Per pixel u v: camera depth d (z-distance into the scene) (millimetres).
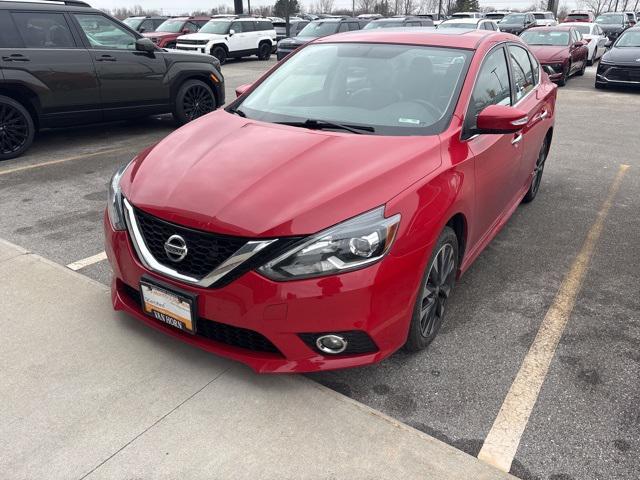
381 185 2514
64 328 3016
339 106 3354
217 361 2781
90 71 6945
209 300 2400
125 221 2688
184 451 2234
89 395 2525
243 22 20750
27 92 6488
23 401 2475
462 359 2902
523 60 4613
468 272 3910
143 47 7324
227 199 2443
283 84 3715
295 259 2285
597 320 3312
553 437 2379
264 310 2324
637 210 5238
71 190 5441
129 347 2873
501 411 2533
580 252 4273
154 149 3102
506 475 2154
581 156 7230
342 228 2324
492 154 3391
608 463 2248
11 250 3924
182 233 2436
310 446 2264
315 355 2439
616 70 12750
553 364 2875
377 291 2355
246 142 2932
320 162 2662
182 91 8125
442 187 2721
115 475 2119
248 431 2340
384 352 2520
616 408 2559
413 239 2477
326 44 3963
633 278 3859
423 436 2322
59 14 6727
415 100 3279
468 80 3342
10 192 5352
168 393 2553
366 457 2213
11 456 2189
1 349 2824
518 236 4574
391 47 3688
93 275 3682
